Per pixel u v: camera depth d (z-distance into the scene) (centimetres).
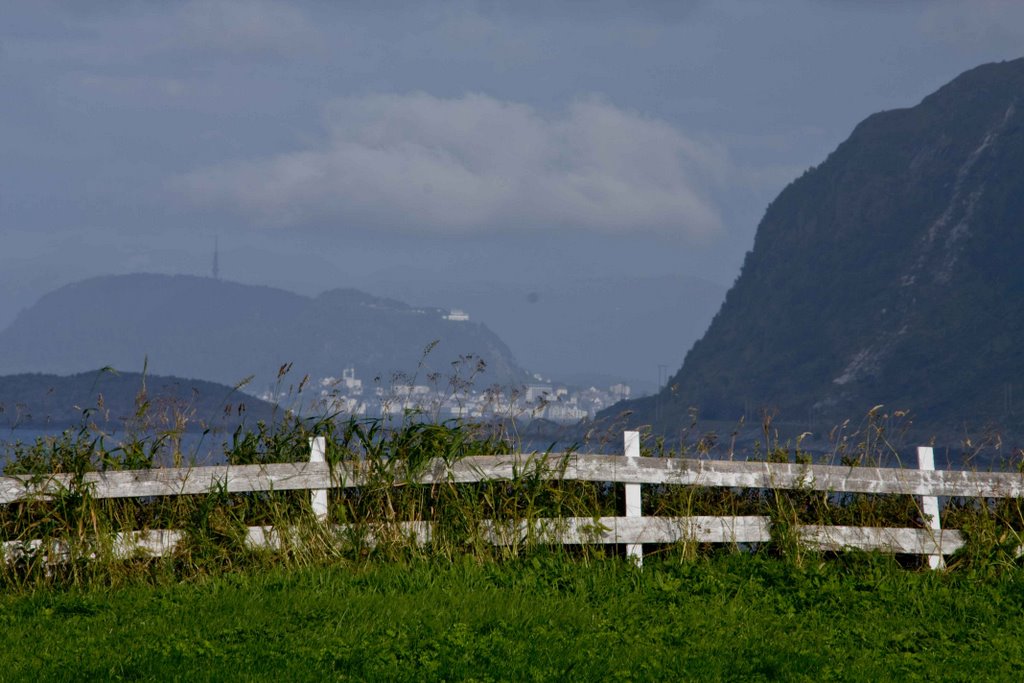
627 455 1861
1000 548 1909
